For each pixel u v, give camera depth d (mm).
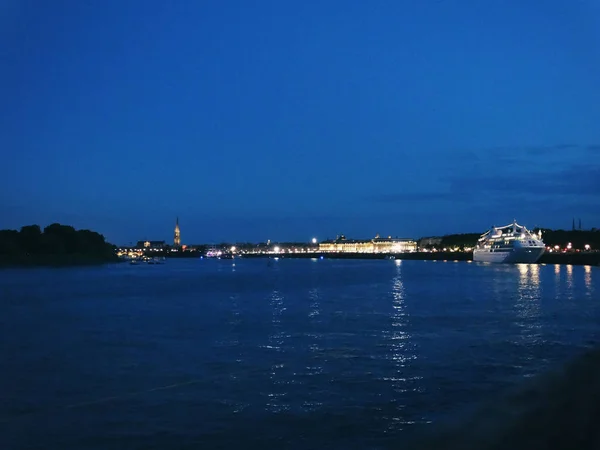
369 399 26984
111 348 41719
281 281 139875
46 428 23656
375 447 20859
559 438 11422
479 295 87562
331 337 45531
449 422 13617
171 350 40562
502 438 11844
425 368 33406
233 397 27734
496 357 36469
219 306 75000
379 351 39000
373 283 125062
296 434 22500
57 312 69062
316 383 30156
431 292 95250
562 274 157250
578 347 39938
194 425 23797
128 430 23312
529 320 55406
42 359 37562
